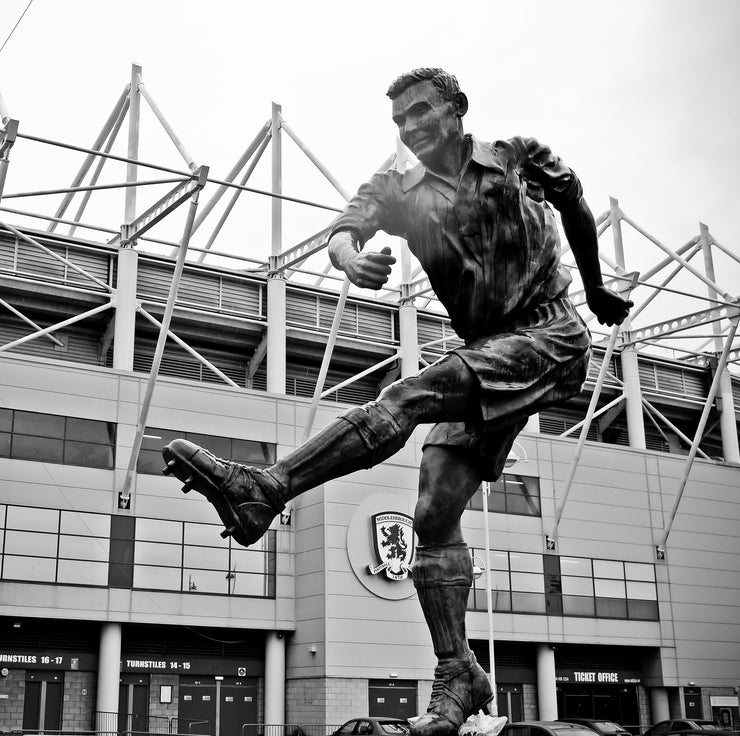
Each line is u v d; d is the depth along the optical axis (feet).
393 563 129.59
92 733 110.22
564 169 9.04
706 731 101.40
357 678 124.88
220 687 128.36
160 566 122.52
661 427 187.11
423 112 8.84
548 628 144.56
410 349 151.43
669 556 157.99
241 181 141.28
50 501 118.21
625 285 143.64
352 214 9.19
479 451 9.03
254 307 144.66
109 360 141.08
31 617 115.24
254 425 131.44
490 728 8.91
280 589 129.18
